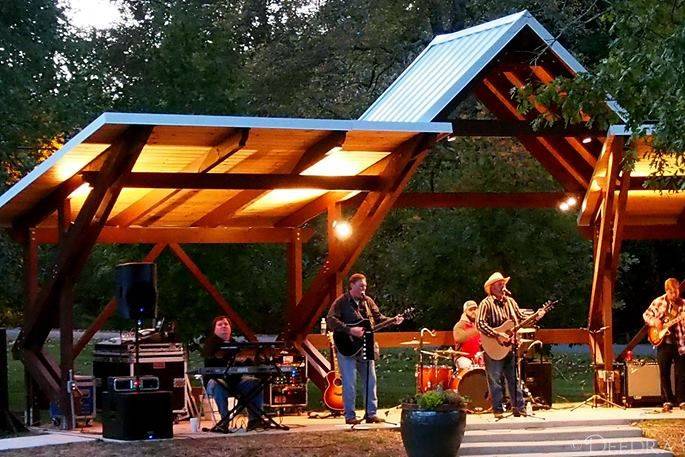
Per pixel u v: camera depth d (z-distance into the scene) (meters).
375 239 22.34
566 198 17.12
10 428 14.23
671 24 12.35
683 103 11.45
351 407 13.95
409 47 29.36
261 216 17.03
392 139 13.80
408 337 16.42
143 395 12.80
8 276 20.52
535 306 19.50
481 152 20.44
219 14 31.02
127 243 16.83
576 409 15.55
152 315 13.01
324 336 16.41
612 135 15.05
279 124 12.70
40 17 21.23
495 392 14.28
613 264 16.23
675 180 14.37
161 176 13.36
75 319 21.91
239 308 18.31
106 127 12.05
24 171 21.39
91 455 11.97
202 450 12.30
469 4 27.14
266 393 15.01
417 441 12.34
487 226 18.94
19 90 20.48
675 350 15.66
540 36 15.56
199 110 18.78
